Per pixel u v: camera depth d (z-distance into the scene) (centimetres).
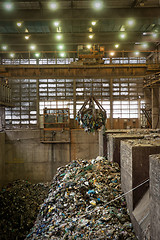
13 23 1975
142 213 554
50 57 2764
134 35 2247
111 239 544
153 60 2655
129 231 584
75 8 1678
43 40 2267
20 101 2753
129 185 663
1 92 2217
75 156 2106
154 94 2622
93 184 899
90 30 2067
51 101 2755
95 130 930
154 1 1627
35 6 1697
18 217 1325
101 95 2762
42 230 746
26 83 2750
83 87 2764
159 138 861
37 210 1414
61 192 961
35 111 2753
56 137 2089
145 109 2670
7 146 2095
